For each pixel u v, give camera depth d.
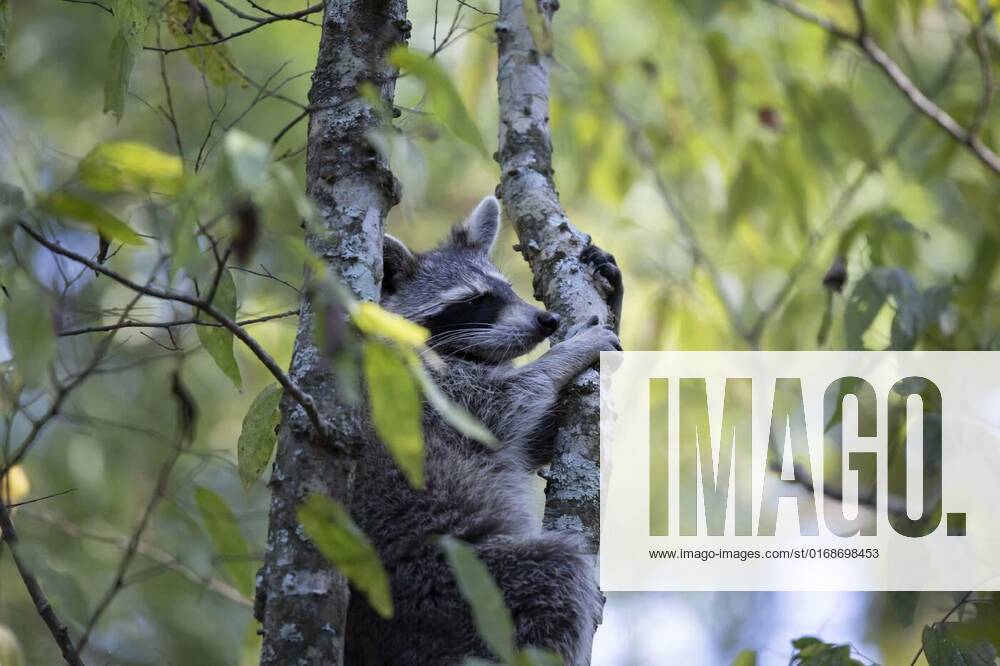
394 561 6.12
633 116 10.57
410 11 10.30
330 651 4.24
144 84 11.04
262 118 10.46
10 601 9.06
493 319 7.88
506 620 3.74
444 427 6.91
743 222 9.75
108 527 9.14
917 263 8.73
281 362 8.14
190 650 8.72
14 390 5.92
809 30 10.05
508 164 6.89
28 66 11.37
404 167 5.04
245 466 5.12
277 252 7.70
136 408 10.10
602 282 6.60
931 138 9.26
